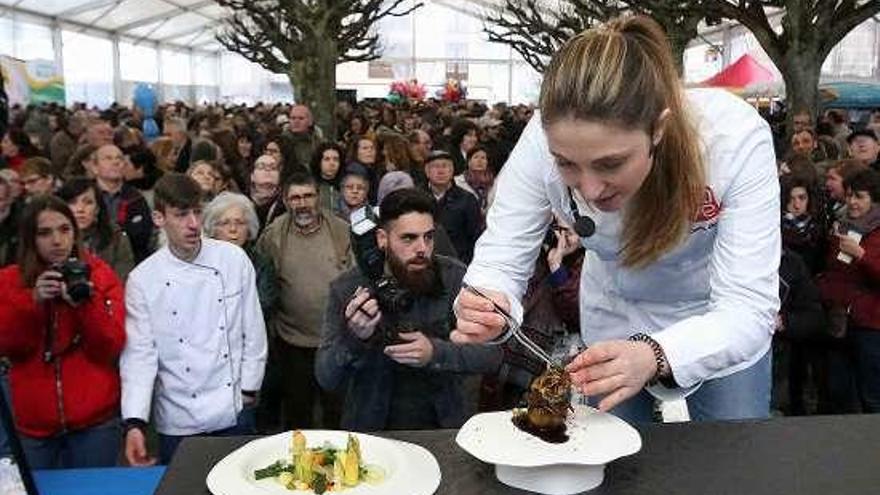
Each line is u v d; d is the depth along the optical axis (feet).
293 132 22.77
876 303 11.75
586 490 2.92
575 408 3.42
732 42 79.82
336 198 16.21
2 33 62.08
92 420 8.04
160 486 3.04
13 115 28.84
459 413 7.50
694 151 3.69
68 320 7.84
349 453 3.16
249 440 3.43
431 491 2.91
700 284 4.57
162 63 98.94
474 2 94.89
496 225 4.50
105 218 11.28
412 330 6.89
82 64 78.33
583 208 4.13
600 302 5.11
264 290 10.80
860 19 25.88
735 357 3.63
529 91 105.81
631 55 3.25
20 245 7.73
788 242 12.85
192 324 8.19
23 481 3.61
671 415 4.89
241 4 36.55
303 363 11.10
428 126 35.91
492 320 3.77
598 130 3.17
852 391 12.44
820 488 2.89
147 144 21.52
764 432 3.36
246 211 11.21
